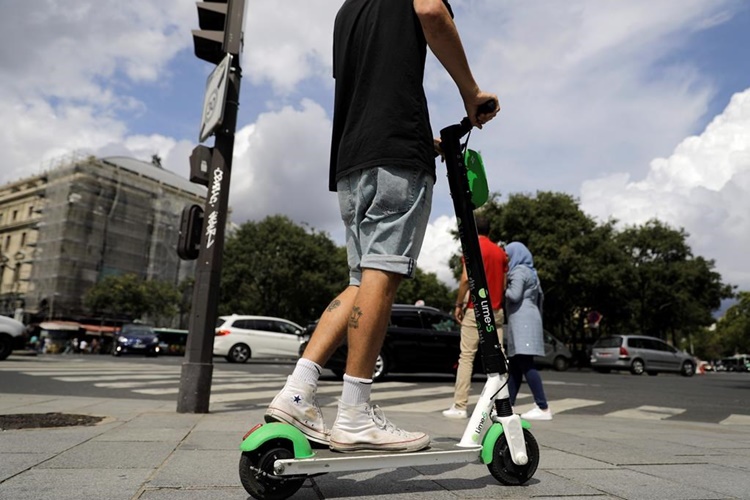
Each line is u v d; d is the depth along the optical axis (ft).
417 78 6.51
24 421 12.09
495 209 99.60
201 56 17.87
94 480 6.44
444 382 36.27
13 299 172.04
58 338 146.41
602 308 98.07
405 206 6.31
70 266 161.68
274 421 6.00
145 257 181.78
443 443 7.13
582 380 42.91
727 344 303.27
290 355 61.16
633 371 69.15
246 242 129.29
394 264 6.20
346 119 6.84
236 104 17.22
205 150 16.89
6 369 32.99
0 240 188.03
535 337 16.37
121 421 12.71
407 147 6.27
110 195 174.40
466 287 17.01
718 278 117.29
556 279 90.68
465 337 16.99
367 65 6.57
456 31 6.18
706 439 11.82
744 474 7.63
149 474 6.82
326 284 130.41
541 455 8.99
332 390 26.16
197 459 7.88
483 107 6.72
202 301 15.94
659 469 7.87
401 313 37.06
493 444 6.53
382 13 6.63
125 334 90.07
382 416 6.46
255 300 127.54
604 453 9.30
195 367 15.51
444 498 5.88
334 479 6.79
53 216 165.48
